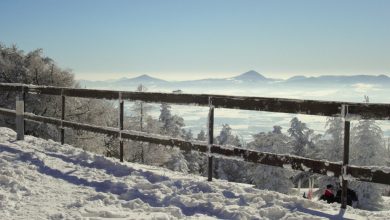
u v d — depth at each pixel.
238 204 5.46
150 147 38.19
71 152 9.12
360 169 5.09
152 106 41.81
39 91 10.67
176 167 46.44
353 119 5.15
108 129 8.91
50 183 6.50
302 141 49.34
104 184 6.49
